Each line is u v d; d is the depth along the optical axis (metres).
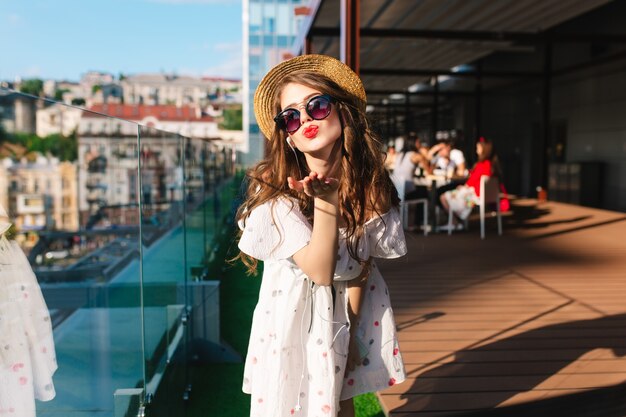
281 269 1.53
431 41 10.73
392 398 2.49
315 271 1.32
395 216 1.58
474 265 5.59
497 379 2.68
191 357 3.28
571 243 6.84
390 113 30.58
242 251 1.44
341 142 1.44
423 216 8.46
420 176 8.12
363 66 14.80
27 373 1.62
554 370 2.78
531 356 2.98
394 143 27.08
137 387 2.17
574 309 3.93
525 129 17.61
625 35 9.19
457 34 9.41
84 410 2.00
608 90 12.95
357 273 1.53
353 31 5.47
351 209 1.46
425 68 15.25
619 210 12.54
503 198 9.59
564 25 13.77
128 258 4.13
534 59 16.61
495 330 3.46
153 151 4.31
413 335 3.38
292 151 1.45
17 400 1.59
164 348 2.66
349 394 1.62
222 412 2.80
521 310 3.92
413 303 4.16
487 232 7.82
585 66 11.70
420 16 8.86
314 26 9.18
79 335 2.84
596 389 2.54
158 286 3.60
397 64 14.45
